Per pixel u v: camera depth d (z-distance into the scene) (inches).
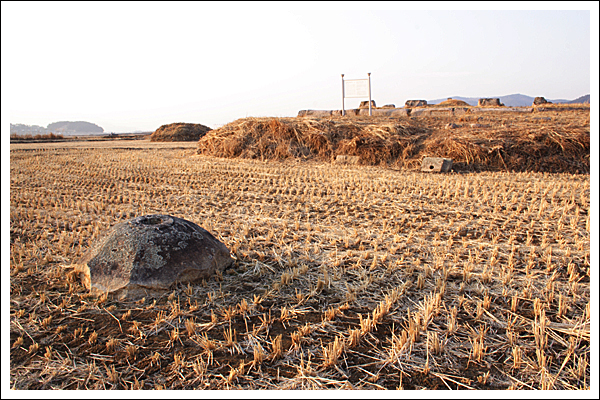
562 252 223.8
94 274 176.2
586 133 572.4
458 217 303.4
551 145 570.9
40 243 241.1
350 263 212.8
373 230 272.1
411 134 696.4
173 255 179.0
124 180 500.7
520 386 118.7
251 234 267.4
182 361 129.6
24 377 122.6
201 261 186.2
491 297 172.2
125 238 180.9
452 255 223.3
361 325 146.4
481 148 573.0
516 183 445.4
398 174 526.0
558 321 152.2
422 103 1376.7
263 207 348.2
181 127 1503.4
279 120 769.6
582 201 345.4
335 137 715.4
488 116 870.4
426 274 193.6
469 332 145.6
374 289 181.2
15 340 141.9
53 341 141.9
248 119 836.0
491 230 271.7
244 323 153.9
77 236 260.5
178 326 151.6
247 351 136.1
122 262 175.0
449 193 383.9
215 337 144.6
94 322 154.1
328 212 321.7
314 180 488.4
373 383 120.2
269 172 559.5
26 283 186.5
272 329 149.6
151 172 561.3
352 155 664.4
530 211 319.9
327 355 130.6
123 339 142.6
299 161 681.6
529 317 155.8
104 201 380.8
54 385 119.6
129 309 162.2
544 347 136.0
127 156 773.9
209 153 805.9
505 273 196.1
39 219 306.8
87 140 1481.3
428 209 332.8
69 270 200.2
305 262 214.5
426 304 159.2
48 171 570.9
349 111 1096.2
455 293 176.2
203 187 449.7
